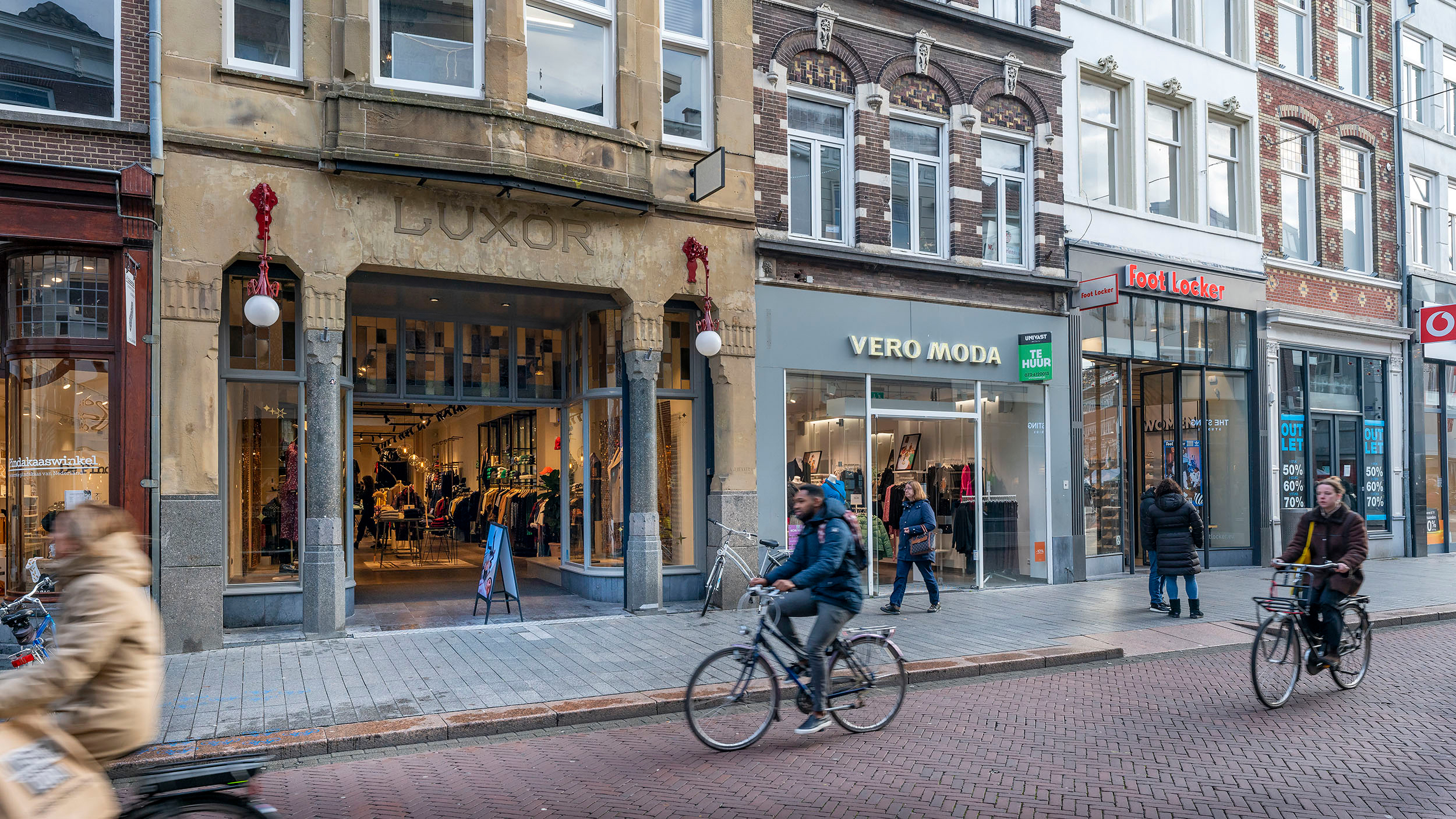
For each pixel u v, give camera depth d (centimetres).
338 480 972
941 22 1366
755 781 548
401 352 1202
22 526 883
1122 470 1557
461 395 1237
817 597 632
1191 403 1664
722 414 1183
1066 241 1473
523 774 572
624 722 701
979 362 1372
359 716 675
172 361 891
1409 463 1914
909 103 1352
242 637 942
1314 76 1855
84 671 329
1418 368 1939
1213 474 1703
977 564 1377
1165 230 1605
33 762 316
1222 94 1702
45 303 885
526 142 1012
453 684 768
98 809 329
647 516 1134
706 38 1200
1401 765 570
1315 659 756
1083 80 1554
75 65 885
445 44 1012
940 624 1062
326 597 951
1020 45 1434
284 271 993
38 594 849
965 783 541
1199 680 817
